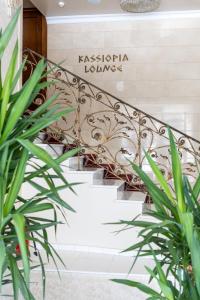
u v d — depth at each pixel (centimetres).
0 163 118
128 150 502
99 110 514
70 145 410
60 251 336
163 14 501
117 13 509
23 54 394
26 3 521
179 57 502
